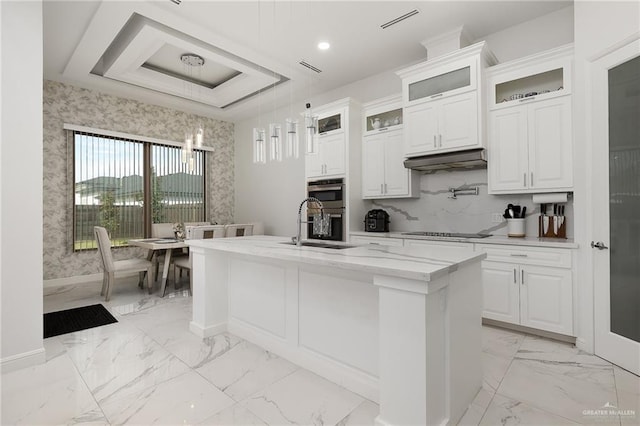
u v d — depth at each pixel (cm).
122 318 339
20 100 232
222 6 311
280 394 198
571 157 284
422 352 150
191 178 632
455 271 173
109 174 527
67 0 298
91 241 508
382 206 460
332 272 214
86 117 502
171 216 600
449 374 166
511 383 210
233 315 297
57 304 389
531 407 184
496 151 326
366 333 196
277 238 319
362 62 428
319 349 223
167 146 597
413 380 153
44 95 465
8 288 226
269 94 541
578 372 223
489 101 329
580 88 260
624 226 226
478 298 201
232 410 182
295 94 541
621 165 228
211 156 663
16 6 231
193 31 349
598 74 245
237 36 364
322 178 464
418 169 401
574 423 170
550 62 293
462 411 180
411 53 404
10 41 228
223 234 457
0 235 223
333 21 337
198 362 240
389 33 359
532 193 326
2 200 224
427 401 150
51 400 192
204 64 464
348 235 429
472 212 379
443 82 349
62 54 400
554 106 293
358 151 448
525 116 309
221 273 298
